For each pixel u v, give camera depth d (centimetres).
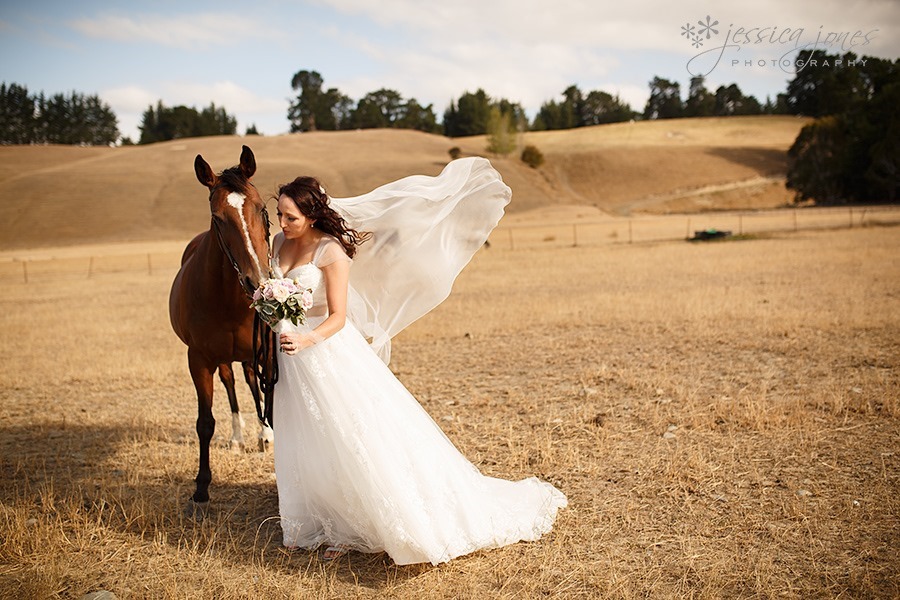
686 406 666
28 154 9669
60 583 386
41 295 2120
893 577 354
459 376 855
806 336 958
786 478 485
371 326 480
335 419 389
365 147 10075
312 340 387
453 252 478
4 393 871
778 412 622
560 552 400
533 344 1023
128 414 757
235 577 390
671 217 6050
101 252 4662
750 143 10350
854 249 2177
